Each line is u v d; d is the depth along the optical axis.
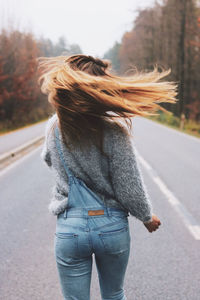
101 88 1.80
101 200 1.92
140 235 4.84
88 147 1.85
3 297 3.30
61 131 1.87
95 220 1.90
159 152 12.94
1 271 3.82
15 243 4.61
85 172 1.89
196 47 40.81
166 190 7.35
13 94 33.72
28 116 40.91
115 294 2.11
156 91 1.89
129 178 1.85
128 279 3.60
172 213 5.79
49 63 1.99
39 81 1.92
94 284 3.55
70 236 1.90
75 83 1.77
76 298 1.98
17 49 34.91
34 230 5.09
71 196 1.92
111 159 1.86
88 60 1.98
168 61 42.47
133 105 1.87
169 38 43.59
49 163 2.05
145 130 23.48
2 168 10.55
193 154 12.45
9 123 34.66
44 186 7.99
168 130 23.70
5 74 33.78
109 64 2.00
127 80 1.95
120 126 1.87
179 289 3.40
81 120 1.81
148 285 3.48
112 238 1.91
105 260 1.99
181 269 3.80
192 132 24.09
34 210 6.10
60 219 1.97
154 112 1.96
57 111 1.83
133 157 1.86
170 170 9.53
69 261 1.95
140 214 1.91
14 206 6.38
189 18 37.06
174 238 4.70
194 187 7.57
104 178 1.89
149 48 46.50
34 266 3.93
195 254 4.18
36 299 3.27
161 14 43.41
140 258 4.09
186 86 42.03
